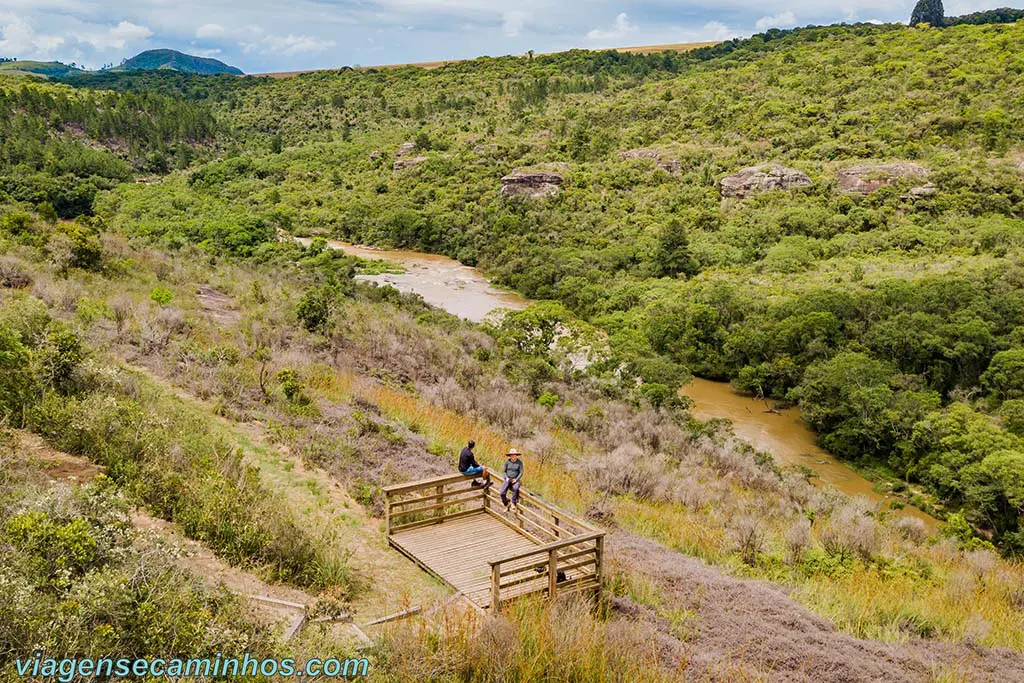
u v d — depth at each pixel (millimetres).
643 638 9328
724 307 52125
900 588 13492
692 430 31688
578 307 62938
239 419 15555
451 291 67750
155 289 24812
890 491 31734
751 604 11211
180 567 8180
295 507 12086
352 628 8656
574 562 10883
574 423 26156
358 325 29953
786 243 71562
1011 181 78375
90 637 6383
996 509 27812
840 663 9508
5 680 5727
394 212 95500
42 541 7102
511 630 8477
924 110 105375
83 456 11180
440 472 15219
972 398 39500
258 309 27922
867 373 38031
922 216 75250
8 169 106125
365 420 17031
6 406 11680
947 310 44906
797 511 21250
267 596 9039
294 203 107250
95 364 14102
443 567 10766
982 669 10250
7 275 21766
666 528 15617
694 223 81188
